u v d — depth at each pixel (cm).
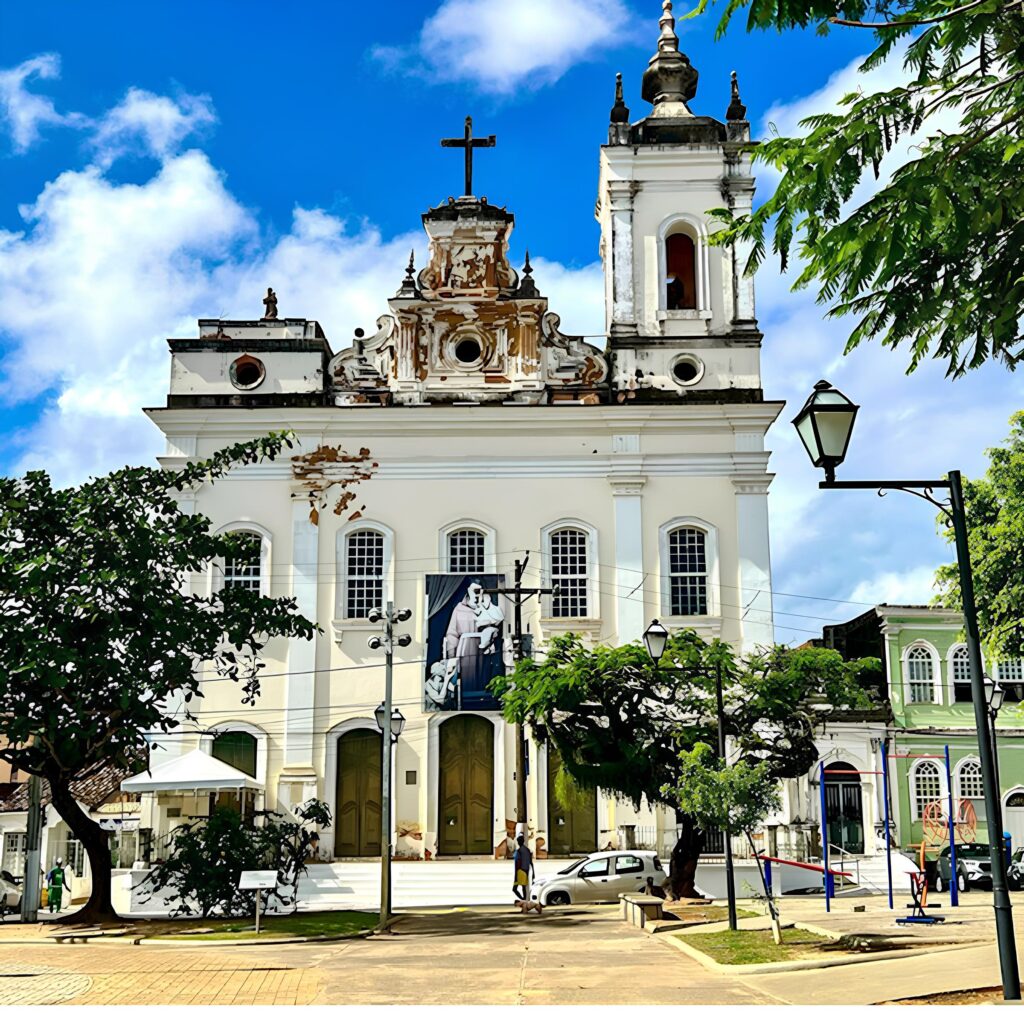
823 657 2708
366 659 3447
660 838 3325
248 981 1430
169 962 1644
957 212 985
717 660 2253
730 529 3528
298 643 3444
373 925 2247
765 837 3266
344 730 3416
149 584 2189
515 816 3350
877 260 1006
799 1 1003
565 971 1489
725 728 2564
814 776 3834
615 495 3541
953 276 1075
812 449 1191
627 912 2267
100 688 2203
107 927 2181
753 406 3538
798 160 1032
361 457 3559
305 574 3491
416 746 3388
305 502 3531
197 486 3547
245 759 3416
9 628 2088
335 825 3362
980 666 1138
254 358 3612
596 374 3634
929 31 1034
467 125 3703
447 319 3622
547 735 2634
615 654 2611
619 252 3694
